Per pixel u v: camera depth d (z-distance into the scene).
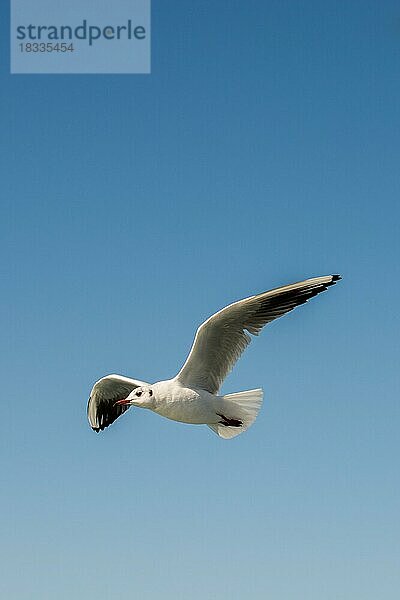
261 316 11.40
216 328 11.41
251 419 11.64
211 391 11.79
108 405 13.68
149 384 12.54
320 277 11.20
